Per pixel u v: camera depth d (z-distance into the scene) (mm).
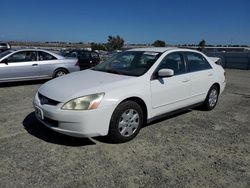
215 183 3287
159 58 4992
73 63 10609
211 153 4113
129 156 3893
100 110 3932
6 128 4840
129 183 3211
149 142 4418
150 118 4750
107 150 4051
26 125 5012
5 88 9016
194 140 4594
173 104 5172
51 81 4773
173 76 5129
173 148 4230
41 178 3246
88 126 3883
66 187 3084
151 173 3453
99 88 4078
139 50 5492
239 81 13281
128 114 4309
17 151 3926
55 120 3963
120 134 4230
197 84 5738
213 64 6492
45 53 10078
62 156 3816
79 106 3861
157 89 4734
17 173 3336
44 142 4258
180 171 3533
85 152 3961
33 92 8320
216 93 6574
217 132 5031
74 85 4254
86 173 3391
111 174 3389
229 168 3668
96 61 16750
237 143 4543
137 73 4746
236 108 6941
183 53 5590
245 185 3271
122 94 4156
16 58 9391
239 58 23219
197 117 5934
